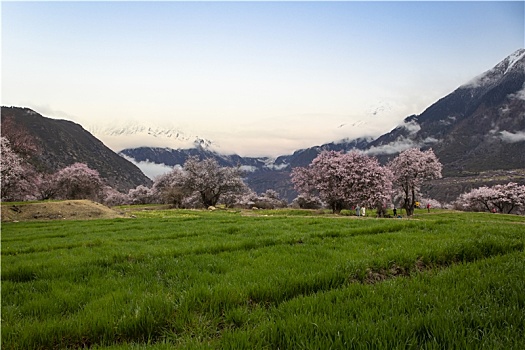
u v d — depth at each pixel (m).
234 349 4.25
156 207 86.75
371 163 50.50
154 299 6.12
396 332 4.33
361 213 43.56
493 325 4.61
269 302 6.53
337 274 7.66
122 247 13.05
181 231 18.23
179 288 7.16
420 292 6.08
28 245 14.95
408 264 9.16
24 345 4.95
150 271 8.84
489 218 40.38
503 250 10.51
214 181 79.38
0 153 47.25
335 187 49.19
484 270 7.59
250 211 55.53
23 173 57.22
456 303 5.36
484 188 85.00
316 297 6.01
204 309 5.96
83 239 16.47
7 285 7.90
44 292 7.31
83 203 38.84
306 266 8.56
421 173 51.84
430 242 11.76
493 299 5.54
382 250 10.45
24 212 33.75
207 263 9.45
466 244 10.64
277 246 11.85
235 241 13.20
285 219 24.81
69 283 7.94
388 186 50.03
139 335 5.37
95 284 7.81
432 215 49.12
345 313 5.20
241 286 6.87
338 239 13.48
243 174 83.44
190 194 86.00
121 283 7.73
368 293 6.10
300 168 57.25
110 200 116.12
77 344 5.15
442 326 4.44
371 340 4.18
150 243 14.23
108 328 5.26
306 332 4.48
